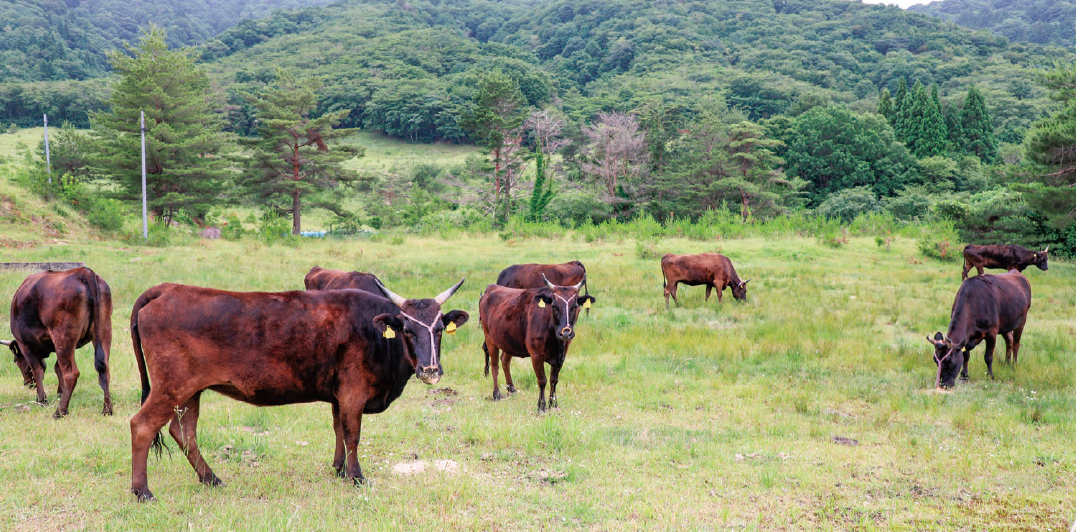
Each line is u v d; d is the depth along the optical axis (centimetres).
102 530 510
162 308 552
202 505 557
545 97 13050
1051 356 1241
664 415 904
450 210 6875
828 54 19350
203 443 715
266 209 4975
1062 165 2722
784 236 3541
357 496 588
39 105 12762
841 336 1419
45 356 880
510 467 690
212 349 560
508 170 5822
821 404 963
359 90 13825
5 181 3362
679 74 16050
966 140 8412
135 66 4288
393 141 13038
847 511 585
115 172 4306
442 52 18762
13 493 570
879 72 17562
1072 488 640
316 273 1221
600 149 6266
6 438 712
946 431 831
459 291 1906
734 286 1842
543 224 4088
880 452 754
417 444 755
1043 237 2956
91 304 824
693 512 574
